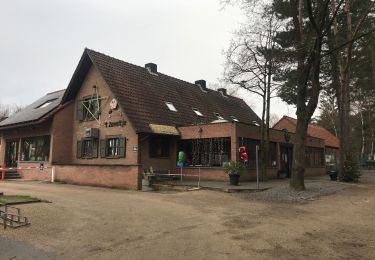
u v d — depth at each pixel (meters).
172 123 24.30
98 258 7.00
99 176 20.09
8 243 7.95
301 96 17.23
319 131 42.28
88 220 10.38
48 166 24.39
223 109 32.31
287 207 12.95
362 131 57.31
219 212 11.80
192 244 7.94
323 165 34.59
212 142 22.44
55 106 26.55
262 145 23.03
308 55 16.75
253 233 8.94
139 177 18.31
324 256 7.13
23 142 28.50
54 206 12.42
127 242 8.12
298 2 18.36
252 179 22.98
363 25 20.61
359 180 25.69
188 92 30.56
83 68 25.59
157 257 7.05
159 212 11.73
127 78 25.36
